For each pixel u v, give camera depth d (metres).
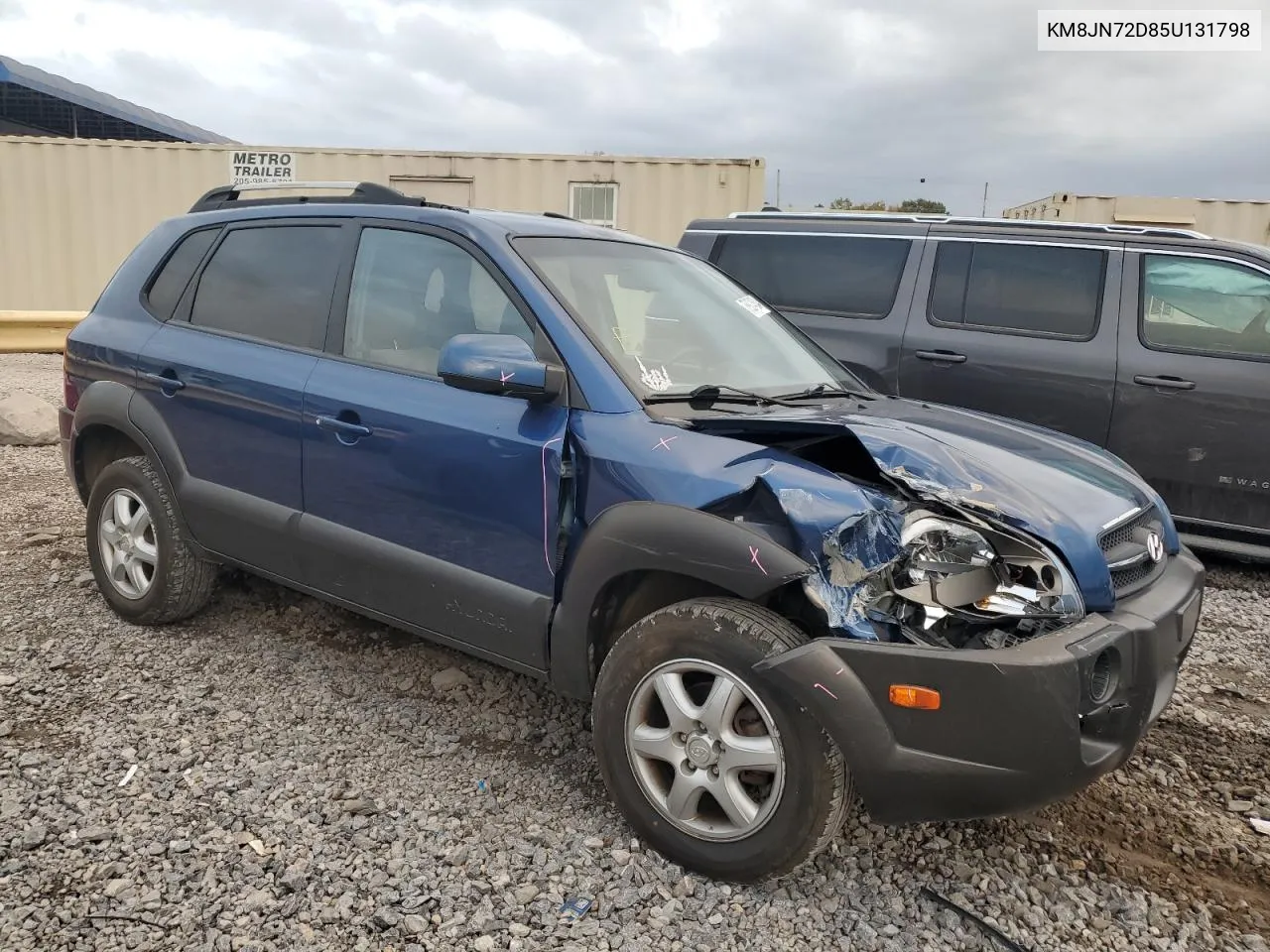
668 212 12.84
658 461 2.59
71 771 2.95
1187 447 5.48
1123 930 2.47
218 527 3.71
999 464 2.65
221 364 3.65
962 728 2.22
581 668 2.76
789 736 2.34
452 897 2.44
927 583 2.35
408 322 3.27
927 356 6.00
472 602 2.96
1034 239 5.88
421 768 3.08
